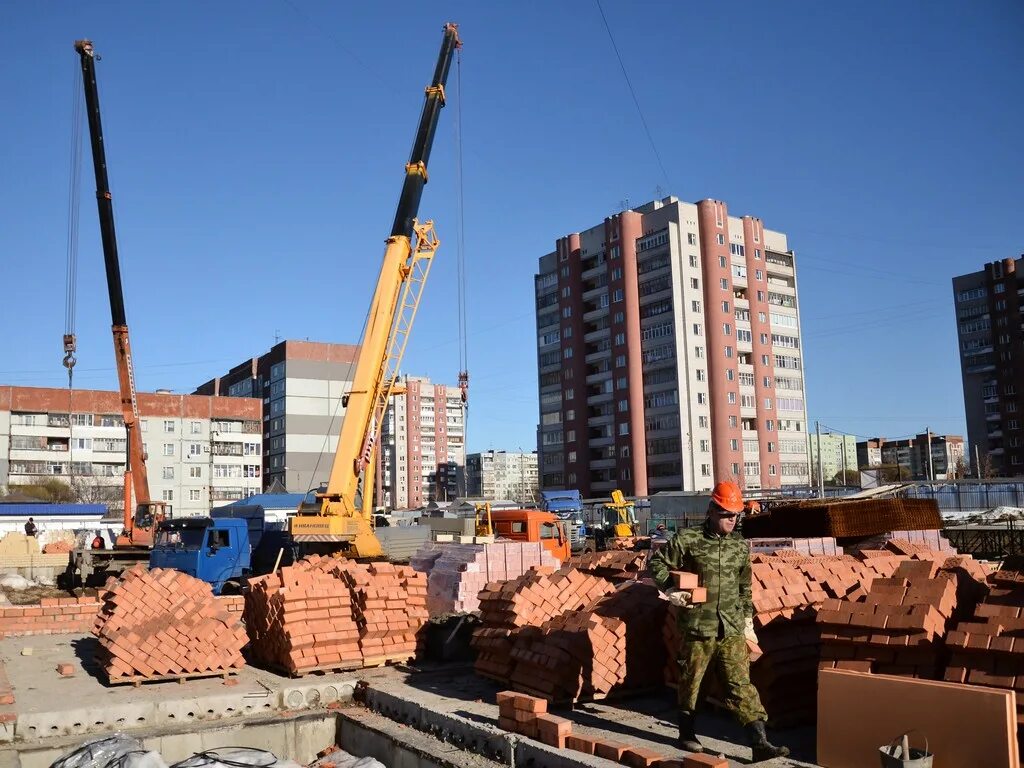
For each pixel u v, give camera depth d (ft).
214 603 38.40
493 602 32.91
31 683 33.78
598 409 286.05
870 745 19.13
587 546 134.62
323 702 32.65
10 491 246.06
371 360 77.61
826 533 47.47
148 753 24.27
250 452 317.42
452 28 90.53
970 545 98.17
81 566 86.33
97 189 90.58
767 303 278.46
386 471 546.26
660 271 264.93
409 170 82.69
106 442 291.79
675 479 254.27
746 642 22.25
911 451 478.59
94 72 88.38
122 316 93.76
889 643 20.54
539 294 312.50
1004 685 18.25
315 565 43.70
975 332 342.03
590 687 26.99
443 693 30.76
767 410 270.46
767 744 20.53
